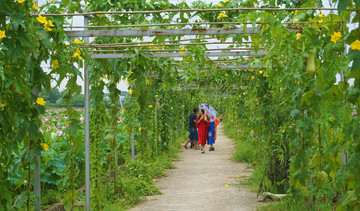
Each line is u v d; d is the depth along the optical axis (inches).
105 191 227.1
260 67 259.8
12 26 113.8
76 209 161.9
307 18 136.6
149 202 233.3
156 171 330.3
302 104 148.7
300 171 151.6
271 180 237.0
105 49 205.0
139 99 292.4
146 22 175.3
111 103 231.5
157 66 287.0
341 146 120.9
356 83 95.7
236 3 158.6
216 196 246.5
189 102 768.3
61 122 376.5
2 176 123.2
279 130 217.3
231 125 913.5
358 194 98.0
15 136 120.6
